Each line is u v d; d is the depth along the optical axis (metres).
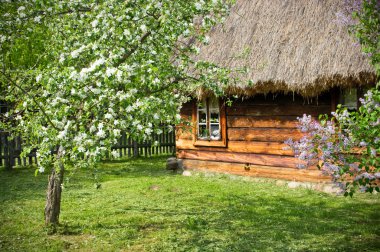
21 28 6.05
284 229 6.03
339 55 7.40
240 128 9.90
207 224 6.32
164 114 4.91
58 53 5.79
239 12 10.04
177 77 5.71
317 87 7.60
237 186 9.08
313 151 5.06
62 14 6.06
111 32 5.08
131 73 4.38
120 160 13.37
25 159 12.35
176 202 7.67
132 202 7.70
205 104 10.41
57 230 5.99
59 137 4.29
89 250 5.33
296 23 8.70
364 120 4.68
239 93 8.68
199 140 10.66
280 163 9.20
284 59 8.16
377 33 5.80
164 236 5.78
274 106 9.26
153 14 5.21
